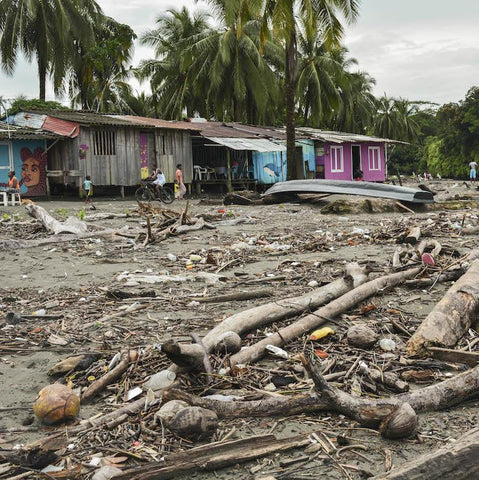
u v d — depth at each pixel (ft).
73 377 13.29
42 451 9.64
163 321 17.70
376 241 32.94
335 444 10.18
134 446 10.23
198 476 9.29
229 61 104.37
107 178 78.54
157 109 138.41
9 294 22.26
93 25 129.18
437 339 14.23
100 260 28.86
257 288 22.06
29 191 77.25
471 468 8.37
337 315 17.47
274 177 96.99
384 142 116.98
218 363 13.56
